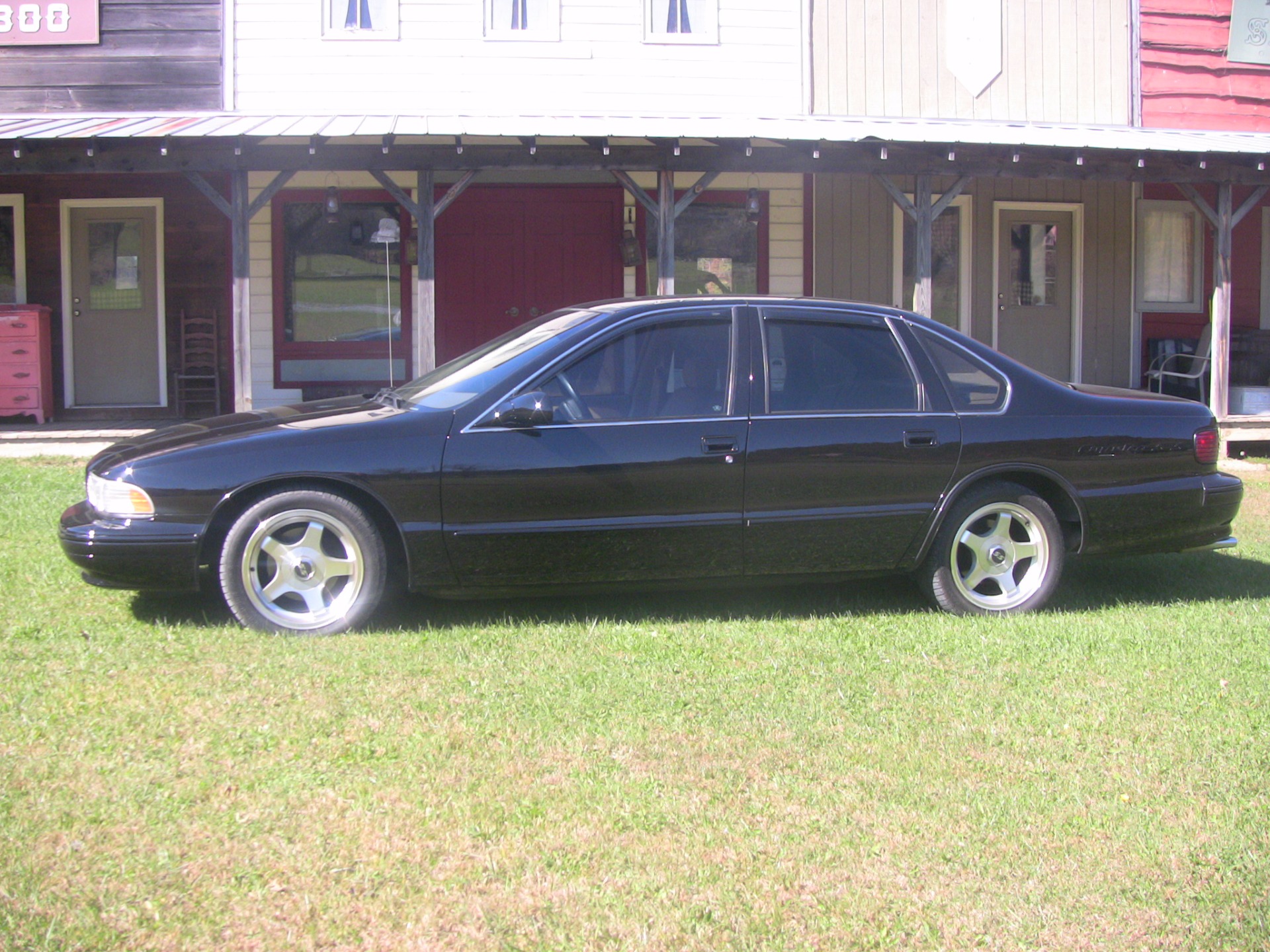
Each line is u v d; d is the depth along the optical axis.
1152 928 2.74
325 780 3.43
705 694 4.23
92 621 5.00
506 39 12.11
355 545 4.91
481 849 3.05
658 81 12.30
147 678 4.26
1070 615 5.48
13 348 11.94
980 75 12.77
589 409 5.09
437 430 4.95
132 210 12.46
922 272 10.46
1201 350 13.38
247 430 5.07
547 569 5.05
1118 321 13.48
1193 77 13.14
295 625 4.90
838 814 3.28
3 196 12.34
